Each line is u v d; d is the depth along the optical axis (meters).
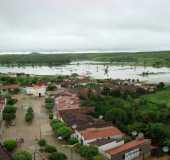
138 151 88.81
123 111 118.06
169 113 122.25
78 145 94.44
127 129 106.75
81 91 185.38
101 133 96.75
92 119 118.56
